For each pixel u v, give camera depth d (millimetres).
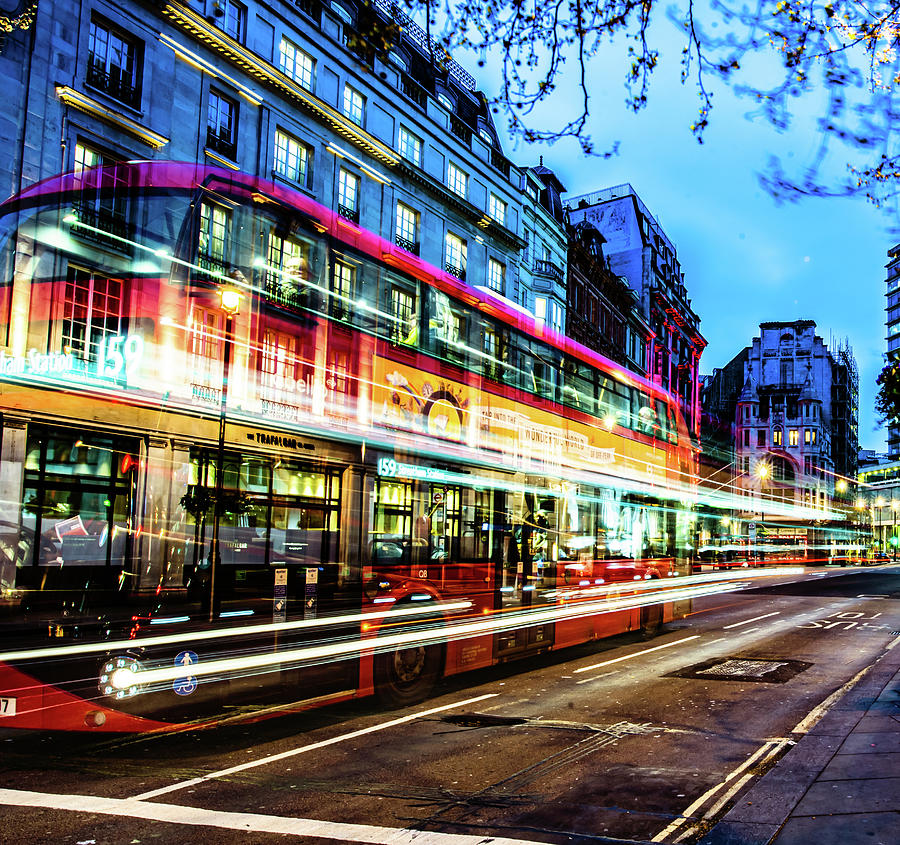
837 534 101188
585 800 5812
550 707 9336
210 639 7836
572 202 63344
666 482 18859
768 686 10773
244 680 8062
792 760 6684
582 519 13836
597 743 7586
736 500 89688
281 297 19812
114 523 17719
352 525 9250
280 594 8461
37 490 16516
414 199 29391
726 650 14641
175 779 6234
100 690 7141
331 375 10695
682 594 20000
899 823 4906
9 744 7359
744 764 6840
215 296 19625
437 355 10312
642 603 16797
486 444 11000
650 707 9336
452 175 32031
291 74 24016
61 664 7172
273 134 23328
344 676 8734
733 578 43781
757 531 89938
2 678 7066
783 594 31953
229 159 22047
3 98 16734
